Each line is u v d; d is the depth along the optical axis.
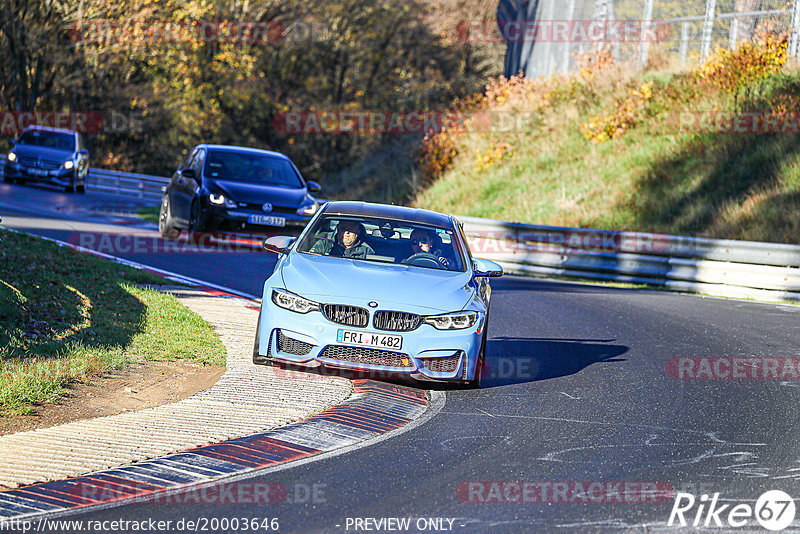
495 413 28.12
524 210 99.62
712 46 103.62
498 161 113.19
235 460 22.27
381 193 131.38
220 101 154.88
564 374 34.25
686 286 65.88
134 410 26.09
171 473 21.11
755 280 62.00
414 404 28.92
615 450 24.45
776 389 32.62
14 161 101.69
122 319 36.28
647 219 87.06
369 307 29.25
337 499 19.83
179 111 149.25
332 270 30.95
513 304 52.56
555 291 60.47
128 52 144.12
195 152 69.69
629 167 97.44
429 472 22.03
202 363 31.77
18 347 29.84
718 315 51.28
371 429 25.69
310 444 23.92
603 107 111.81
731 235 77.25
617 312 51.16
